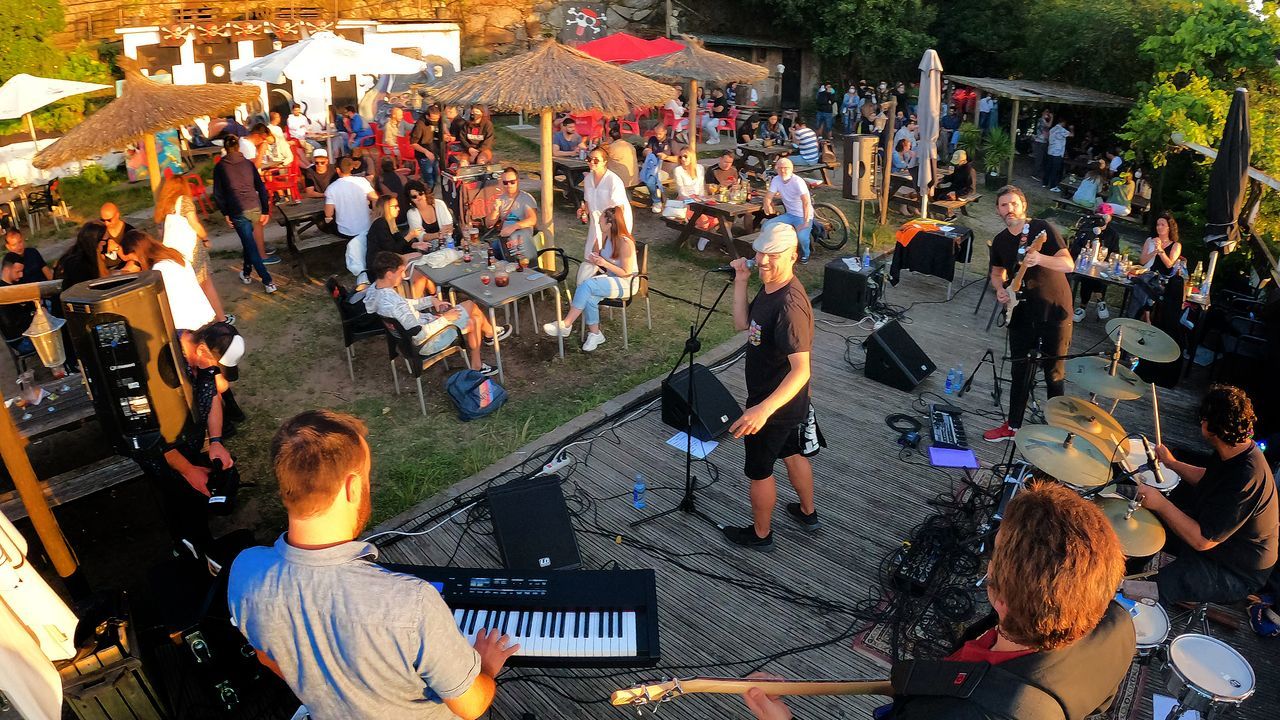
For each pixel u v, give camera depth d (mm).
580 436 6262
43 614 3252
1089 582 1564
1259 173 7637
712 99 20625
